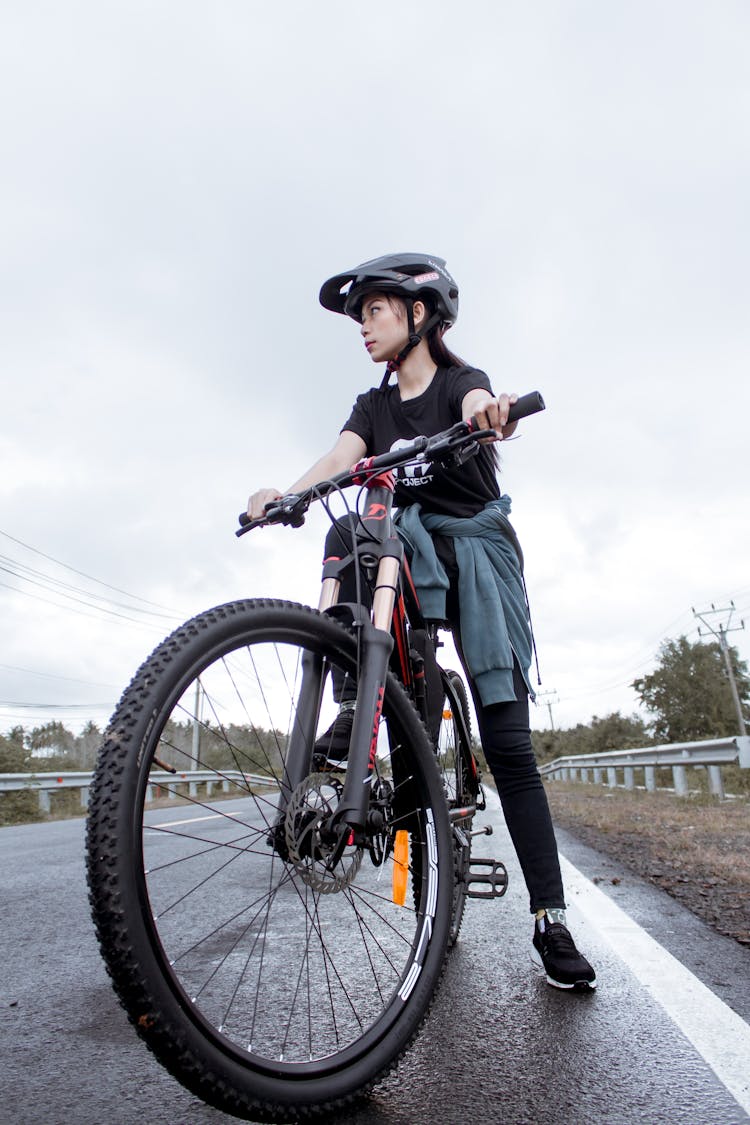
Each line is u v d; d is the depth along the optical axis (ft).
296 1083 4.28
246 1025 5.51
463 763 8.38
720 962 7.65
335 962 7.34
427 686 6.64
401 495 7.65
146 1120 4.55
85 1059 5.50
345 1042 5.29
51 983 7.40
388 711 5.69
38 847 20.26
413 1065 5.31
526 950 8.27
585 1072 5.13
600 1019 6.12
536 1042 5.67
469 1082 5.02
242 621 4.68
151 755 3.98
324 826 4.85
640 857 14.71
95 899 3.67
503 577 7.66
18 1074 5.24
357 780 4.93
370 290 7.63
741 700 169.89
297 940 8.11
